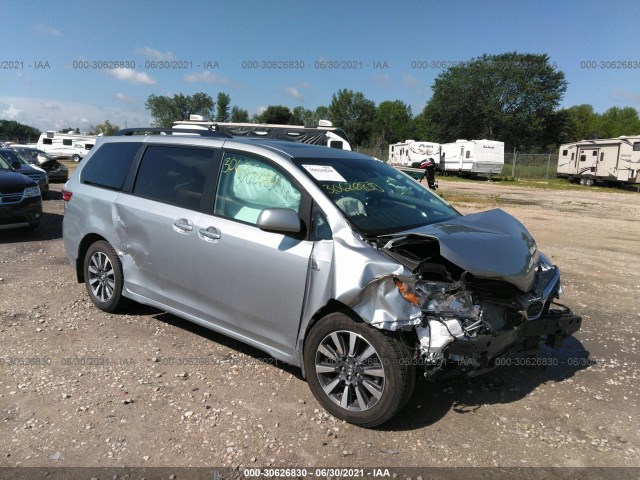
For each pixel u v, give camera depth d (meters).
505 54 54.50
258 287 3.73
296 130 10.69
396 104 81.12
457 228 3.73
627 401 3.82
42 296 5.71
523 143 56.41
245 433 3.24
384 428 3.35
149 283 4.62
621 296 6.47
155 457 2.98
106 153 5.29
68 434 3.17
